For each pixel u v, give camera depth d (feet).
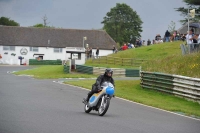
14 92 172.96
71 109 123.75
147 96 183.93
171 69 216.54
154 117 117.19
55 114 108.17
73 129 84.28
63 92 180.86
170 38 462.19
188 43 246.47
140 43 493.36
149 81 207.31
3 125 85.56
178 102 168.55
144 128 92.38
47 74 338.54
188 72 201.87
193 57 221.46
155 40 488.85
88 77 299.38
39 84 223.10
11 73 364.99
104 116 110.73
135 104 151.64
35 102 137.59
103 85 112.27
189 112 135.23
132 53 422.00
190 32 247.29
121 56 417.69
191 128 98.17
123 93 190.08
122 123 98.17
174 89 185.06
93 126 90.07
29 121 92.84
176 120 113.80
